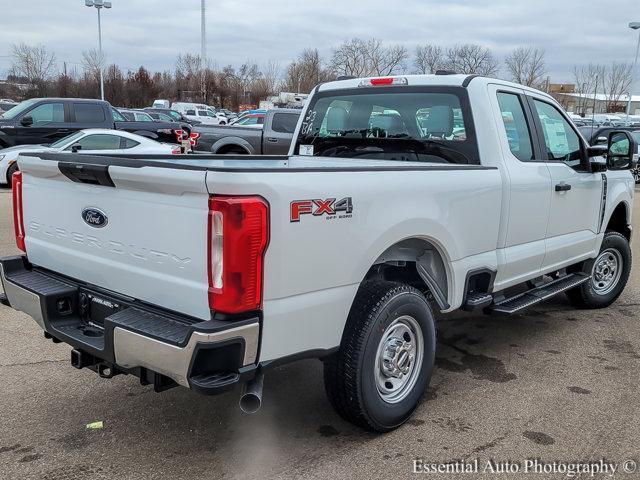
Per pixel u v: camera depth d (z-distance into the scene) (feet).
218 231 8.85
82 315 11.40
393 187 11.18
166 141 56.54
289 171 9.41
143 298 10.19
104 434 11.94
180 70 222.28
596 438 12.12
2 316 18.40
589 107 198.80
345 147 17.12
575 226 17.63
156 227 9.69
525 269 15.69
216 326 8.87
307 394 13.93
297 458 11.24
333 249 10.16
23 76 166.20
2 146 47.32
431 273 13.08
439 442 11.89
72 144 39.78
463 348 17.13
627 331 18.75
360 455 11.37
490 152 14.26
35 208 12.17
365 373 11.20
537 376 15.16
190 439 11.82
